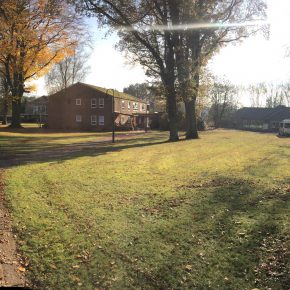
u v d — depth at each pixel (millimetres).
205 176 14414
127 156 22297
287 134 52031
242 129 83688
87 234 8078
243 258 6543
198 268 6336
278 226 7730
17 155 23531
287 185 11828
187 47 33844
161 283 5957
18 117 57625
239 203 9836
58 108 69875
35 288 5938
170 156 22031
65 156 22734
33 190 12430
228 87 87562
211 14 32688
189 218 8805
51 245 7547
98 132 60156
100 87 74125
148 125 76312
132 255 6965
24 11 39375
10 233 8266
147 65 33250
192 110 40000
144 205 10227
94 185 13109
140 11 30141
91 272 6395
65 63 82625
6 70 46875
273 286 5582
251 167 16422
